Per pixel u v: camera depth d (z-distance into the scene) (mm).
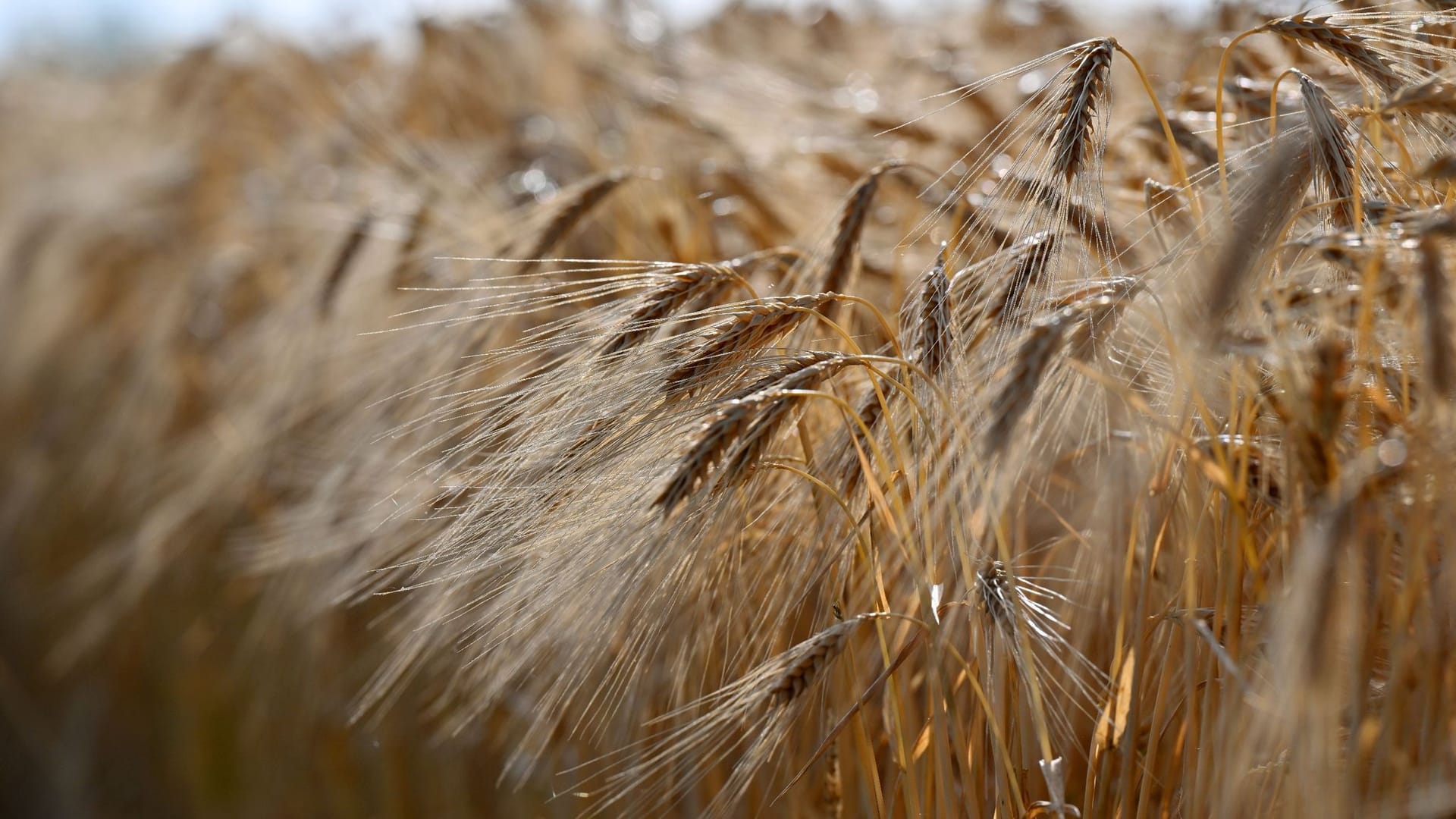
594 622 1218
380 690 1380
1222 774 1188
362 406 1564
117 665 2059
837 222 1314
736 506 1229
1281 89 1313
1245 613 1209
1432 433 1130
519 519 1215
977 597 1216
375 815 1562
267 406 1725
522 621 1226
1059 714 1274
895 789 1241
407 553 1422
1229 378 1199
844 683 1285
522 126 1912
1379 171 1208
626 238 1512
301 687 1619
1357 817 1141
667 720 1336
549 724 1331
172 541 1885
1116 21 1812
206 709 1854
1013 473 1186
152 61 2855
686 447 1181
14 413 2594
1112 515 1263
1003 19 2086
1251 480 1217
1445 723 1159
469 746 1479
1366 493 1118
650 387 1206
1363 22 1248
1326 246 1141
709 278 1250
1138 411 1209
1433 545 1179
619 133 1793
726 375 1212
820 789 1311
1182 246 1185
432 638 1398
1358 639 1147
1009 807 1215
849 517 1210
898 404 1225
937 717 1212
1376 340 1178
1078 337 1173
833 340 1313
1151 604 1266
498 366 1455
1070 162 1206
